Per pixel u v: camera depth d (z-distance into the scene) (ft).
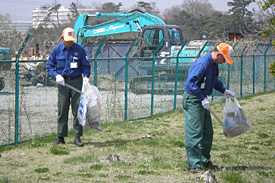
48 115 30.91
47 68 23.95
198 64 18.22
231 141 27.12
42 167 19.85
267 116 37.32
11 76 24.81
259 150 24.45
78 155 22.29
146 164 20.51
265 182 17.53
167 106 39.55
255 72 55.83
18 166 19.97
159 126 32.07
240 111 19.85
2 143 24.29
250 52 54.39
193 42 50.39
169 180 17.67
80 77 24.47
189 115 18.49
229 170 19.30
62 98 24.26
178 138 27.66
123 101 36.99
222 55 18.29
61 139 24.97
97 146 24.66
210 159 21.77
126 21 63.98
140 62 37.24
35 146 24.22
